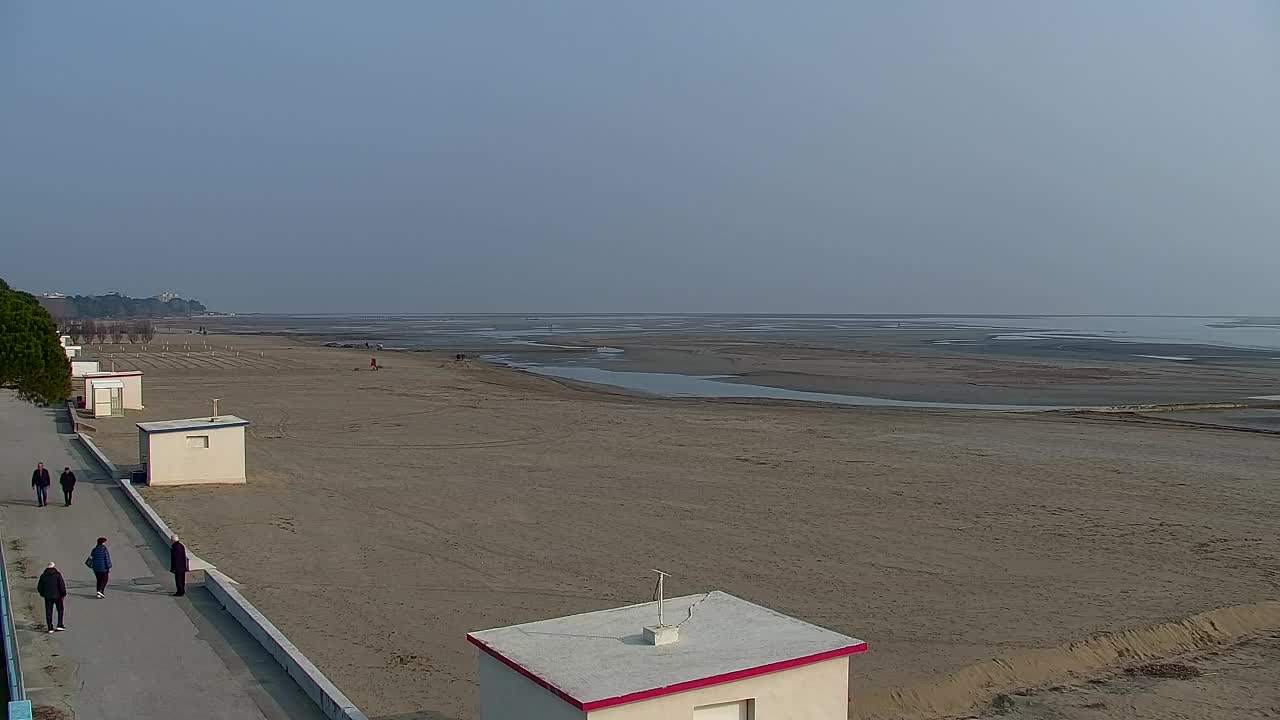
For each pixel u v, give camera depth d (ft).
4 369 139.85
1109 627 84.74
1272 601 92.02
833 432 203.21
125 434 198.18
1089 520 124.98
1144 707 69.00
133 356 451.94
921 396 286.87
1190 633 84.33
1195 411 242.78
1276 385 319.27
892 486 146.92
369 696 67.82
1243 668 76.89
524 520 124.47
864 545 112.78
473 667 73.77
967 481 150.61
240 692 66.23
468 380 334.65
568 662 51.06
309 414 234.38
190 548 107.86
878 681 72.18
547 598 91.86
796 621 57.88
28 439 189.78
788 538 115.75
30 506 126.72
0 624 69.62
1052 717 67.26
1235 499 137.49
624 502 135.64
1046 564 104.99
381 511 129.18
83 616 82.02
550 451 180.14
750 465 164.96
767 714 50.49
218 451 146.72
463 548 110.42
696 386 321.11
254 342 640.17
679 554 108.47
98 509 125.59
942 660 76.64
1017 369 393.50
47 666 70.54
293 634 80.59
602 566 103.50
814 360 455.63
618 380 344.28
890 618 87.04
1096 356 490.90
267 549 108.47
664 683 47.85
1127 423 216.95
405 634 81.20
